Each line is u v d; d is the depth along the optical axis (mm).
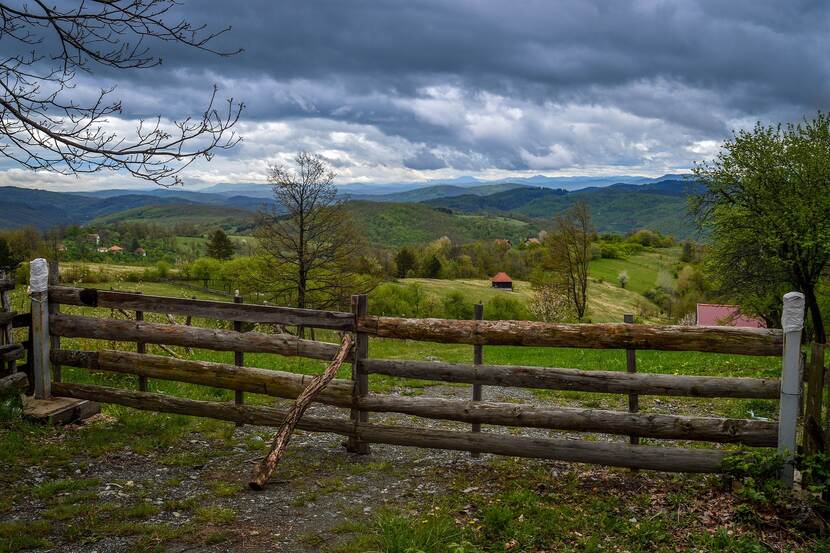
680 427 6977
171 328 8891
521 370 7492
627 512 6371
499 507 6309
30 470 7227
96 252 143375
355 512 6383
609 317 91812
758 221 34781
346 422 8148
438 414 7746
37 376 9344
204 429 9242
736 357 19141
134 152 6387
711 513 6254
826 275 36062
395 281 72500
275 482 7238
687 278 97375
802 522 5949
